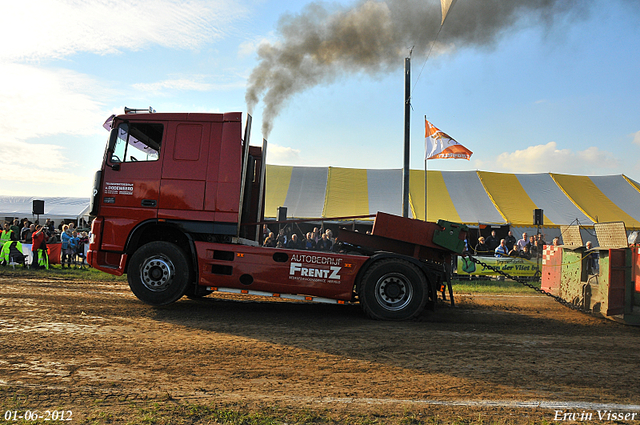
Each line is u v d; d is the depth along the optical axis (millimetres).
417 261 7074
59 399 3404
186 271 7098
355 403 3572
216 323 6305
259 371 4316
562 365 4824
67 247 13977
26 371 4008
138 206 7160
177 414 3193
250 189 8242
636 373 4629
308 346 5281
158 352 4766
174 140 7215
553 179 27172
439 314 7594
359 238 7508
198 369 4289
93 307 6934
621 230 7285
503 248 15688
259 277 7035
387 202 23781
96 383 3783
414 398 3734
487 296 10578
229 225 7055
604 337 6238
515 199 24719
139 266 7125
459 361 4867
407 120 14156
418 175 26672
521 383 4211
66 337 5164
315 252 7090
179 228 7086
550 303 9438
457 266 14688
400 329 6344
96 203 7238
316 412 3344
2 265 13852
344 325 6527
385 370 4484
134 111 7742
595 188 26656
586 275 8109
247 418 3172
